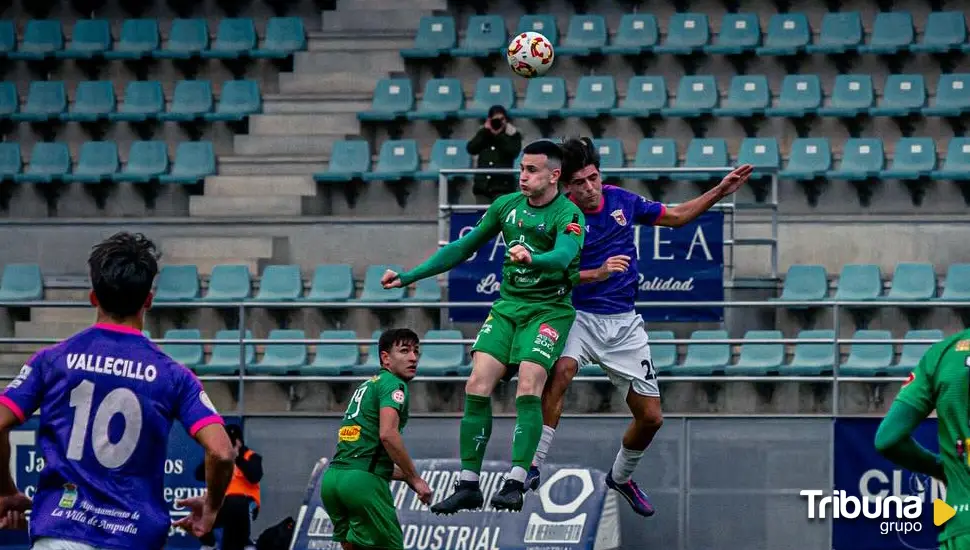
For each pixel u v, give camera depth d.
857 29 30.92
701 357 23.16
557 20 33.16
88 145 30.95
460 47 32.72
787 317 23.61
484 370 11.18
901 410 8.83
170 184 30.08
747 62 30.95
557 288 11.25
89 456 8.44
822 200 27.92
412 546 19.50
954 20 30.62
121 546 8.36
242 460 18.69
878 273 24.61
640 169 22.48
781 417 19.69
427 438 20.41
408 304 20.23
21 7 35.22
